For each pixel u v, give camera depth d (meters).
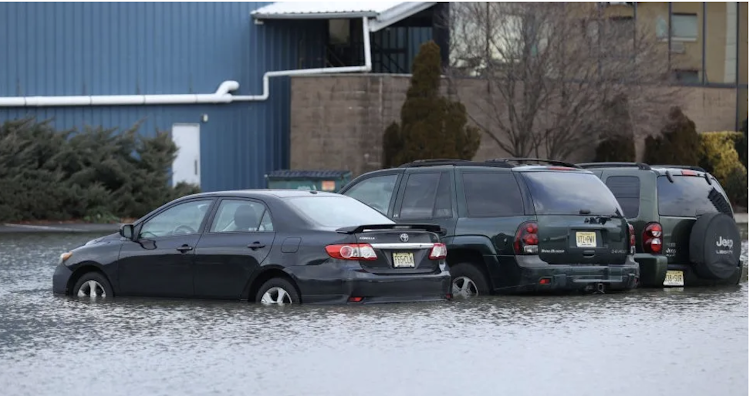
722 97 132.25
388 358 30.42
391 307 40.16
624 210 48.28
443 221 45.00
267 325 35.91
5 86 108.81
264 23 117.81
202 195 42.66
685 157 120.31
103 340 33.41
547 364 29.58
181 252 41.84
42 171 96.06
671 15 128.00
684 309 40.78
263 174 118.69
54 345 32.56
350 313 38.47
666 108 115.12
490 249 43.88
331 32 122.75
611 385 26.98
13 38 109.12
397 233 40.09
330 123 111.62
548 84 109.69
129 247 43.28
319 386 26.89
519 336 34.06
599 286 44.16
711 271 48.41
